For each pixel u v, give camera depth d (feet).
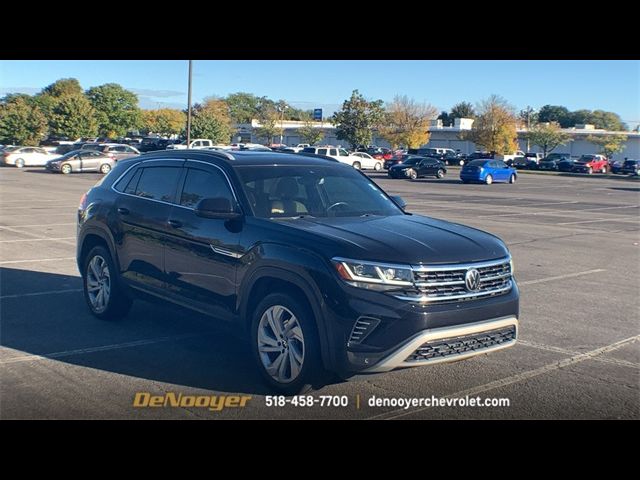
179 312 22.18
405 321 16.65
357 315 16.72
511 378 20.42
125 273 24.34
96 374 20.21
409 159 159.43
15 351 22.33
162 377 20.01
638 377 20.75
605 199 109.09
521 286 34.88
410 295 16.88
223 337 24.26
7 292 30.94
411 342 16.61
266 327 18.93
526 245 50.31
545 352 23.25
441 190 121.70
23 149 168.14
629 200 107.96
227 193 21.06
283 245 18.45
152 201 23.50
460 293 17.47
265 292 19.38
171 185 23.18
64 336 24.09
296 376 17.98
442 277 17.28
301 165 22.79
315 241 17.98
